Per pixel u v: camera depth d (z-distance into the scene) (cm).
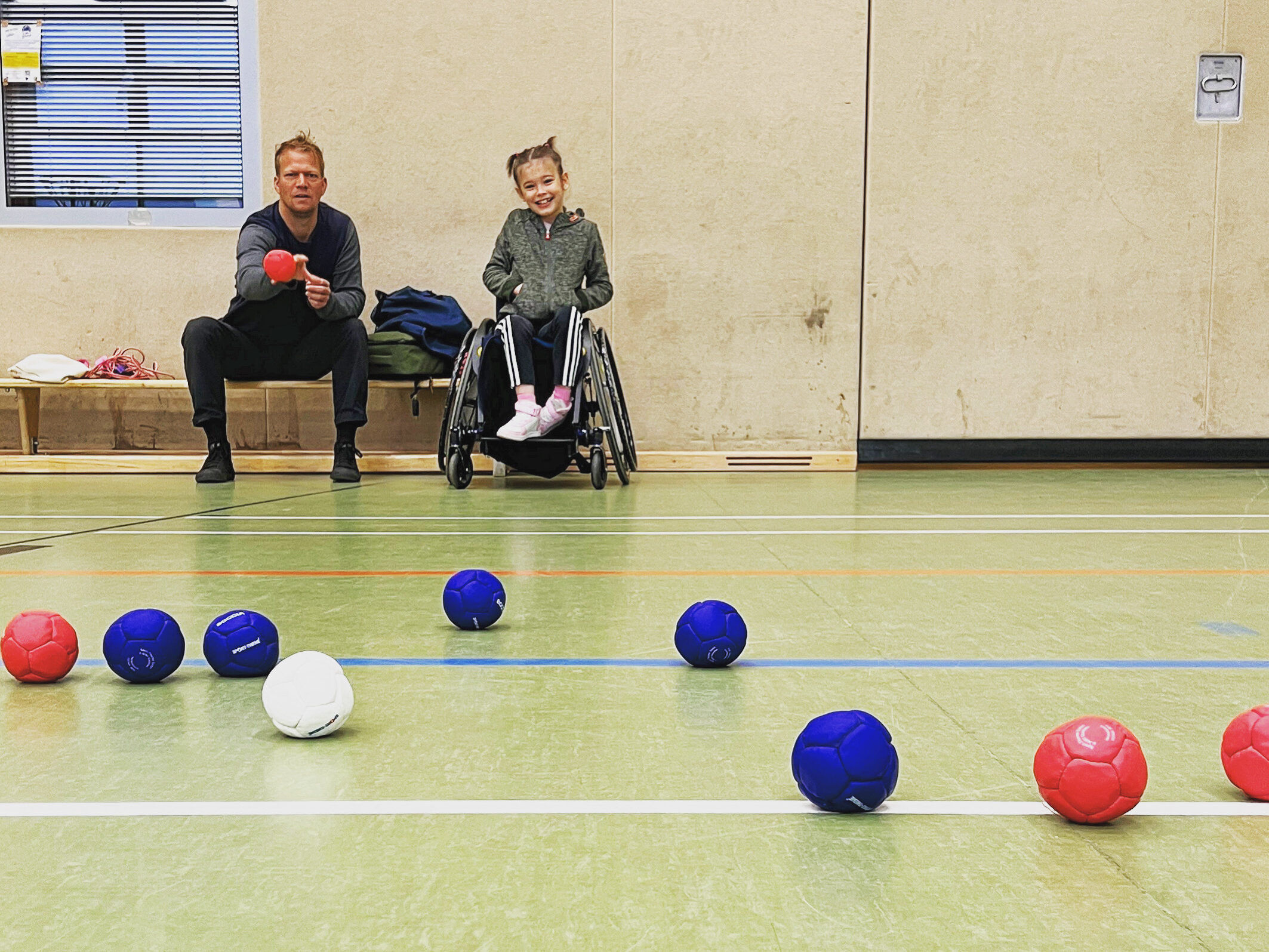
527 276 511
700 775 128
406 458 591
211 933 89
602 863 103
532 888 97
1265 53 623
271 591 244
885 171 620
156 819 114
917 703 158
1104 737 112
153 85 609
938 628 209
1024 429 636
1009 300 629
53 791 122
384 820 113
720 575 268
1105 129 623
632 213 614
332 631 205
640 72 609
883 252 623
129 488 498
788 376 625
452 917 92
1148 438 638
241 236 517
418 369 553
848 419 627
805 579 262
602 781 125
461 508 416
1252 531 355
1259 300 634
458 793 121
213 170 614
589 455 570
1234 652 191
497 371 505
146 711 154
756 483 532
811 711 154
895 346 629
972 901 95
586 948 86
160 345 612
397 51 605
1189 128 625
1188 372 636
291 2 601
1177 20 620
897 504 439
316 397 618
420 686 167
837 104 614
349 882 98
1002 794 122
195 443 617
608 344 512
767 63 611
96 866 102
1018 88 620
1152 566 284
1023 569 278
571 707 155
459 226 612
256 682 172
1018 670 177
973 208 624
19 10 605
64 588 247
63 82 609
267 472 588
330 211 527
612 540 329
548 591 245
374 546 315
